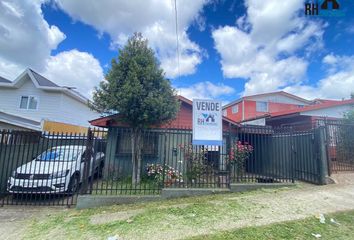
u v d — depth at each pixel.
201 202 6.07
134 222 4.91
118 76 8.26
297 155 8.50
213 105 7.55
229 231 4.23
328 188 6.67
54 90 16.62
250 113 29.98
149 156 9.24
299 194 6.27
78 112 19.31
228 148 7.88
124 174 9.18
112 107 8.11
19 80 16.27
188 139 9.20
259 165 8.65
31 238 4.42
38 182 6.75
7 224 5.22
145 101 7.91
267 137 9.13
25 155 7.88
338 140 8.30
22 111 16.34
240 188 7.12
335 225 4.38
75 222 5.16
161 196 6.70
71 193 6.96
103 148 8.92
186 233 4.24
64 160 7.79
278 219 4.70
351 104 13.66
